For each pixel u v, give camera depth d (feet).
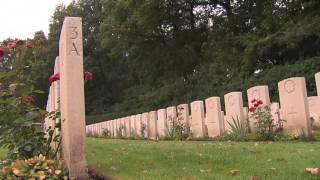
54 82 25.35
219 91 100.37
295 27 96.07
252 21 127.54
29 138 20.99
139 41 141.69
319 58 81.20
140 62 154.20
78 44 19.71
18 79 21.77
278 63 107.04
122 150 34.24
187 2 132.46
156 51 145.38
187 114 55.57
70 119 19.24
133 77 202.59
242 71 108.47
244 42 109.09
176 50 143.02
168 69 148.87
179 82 136.26
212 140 45.16
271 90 83.56
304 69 80.84
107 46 147.23
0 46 22.89
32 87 21.76
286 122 40.37
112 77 205.26
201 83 132.57
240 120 45.06
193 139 50.08
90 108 204.23
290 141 36.06
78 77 19.56
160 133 61.57
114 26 139.33
